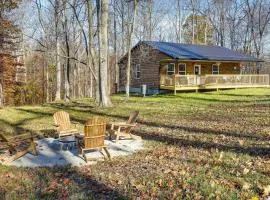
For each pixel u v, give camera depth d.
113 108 21.25
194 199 5.70
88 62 26.14
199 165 7.77
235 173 7.05
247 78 35.47
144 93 30.72
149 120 16.03
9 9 31.27
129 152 9.55
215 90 33.84
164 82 32.41
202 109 20.28
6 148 9.66
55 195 6.21
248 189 6.07
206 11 59.41
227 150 9.29
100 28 21.48
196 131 12.63
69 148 9.91
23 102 48.34
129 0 30.75
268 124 13.63
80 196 6.05
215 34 62.91
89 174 7.48
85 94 58.16
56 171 7.88
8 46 35.56
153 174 7.21
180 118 16.55
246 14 54.53
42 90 52.50
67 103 26.06
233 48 57.91
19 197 6.12
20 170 7.99
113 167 8.02
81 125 15.14
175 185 6.45
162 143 10.64
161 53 33.22
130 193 6.16
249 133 11.76
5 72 36.50
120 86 38.62
